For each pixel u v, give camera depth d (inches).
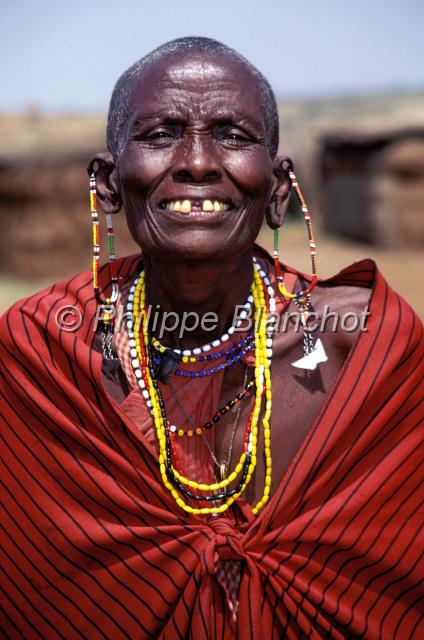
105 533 159.3
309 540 157.6
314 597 159.5
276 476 164.2
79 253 891.4
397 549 161.5
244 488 162.9
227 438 164.6
